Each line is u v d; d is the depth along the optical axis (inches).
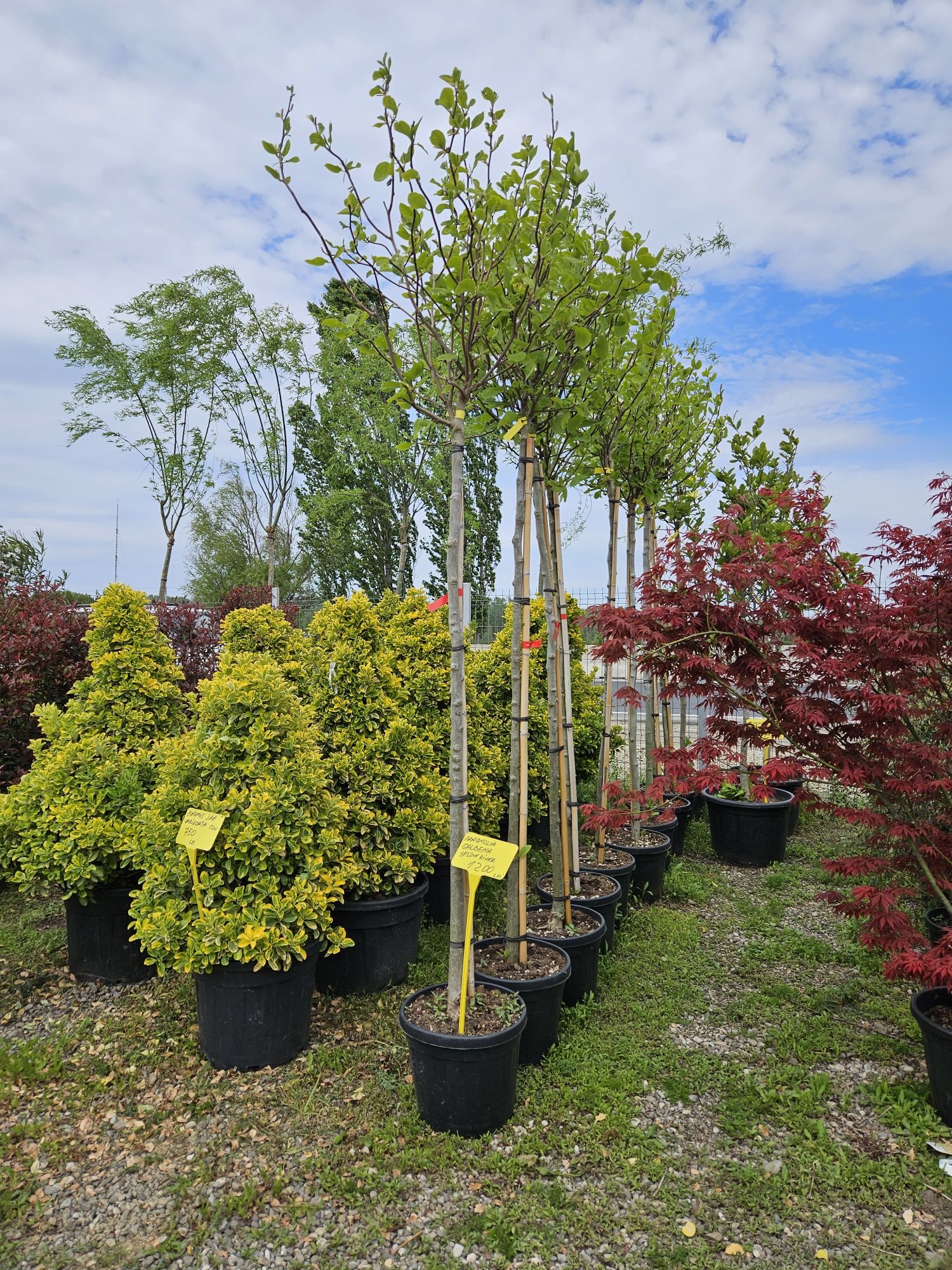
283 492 896.9
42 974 167.0
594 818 180.4
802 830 284.4
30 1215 100.3
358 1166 107.5
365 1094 124.0
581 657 282.0
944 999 126.6
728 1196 103.0
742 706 146.9
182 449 844.6
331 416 900.0
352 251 116.7
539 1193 102.9
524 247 122.0
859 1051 136.4
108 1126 117.5
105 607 190.7
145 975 164.6
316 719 169.9
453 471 123.4
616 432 208.4
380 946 156.2
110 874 157.9
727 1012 150.7
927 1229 97.5
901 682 136.3
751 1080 128.3
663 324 168.2
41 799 164.6
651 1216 99.7
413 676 205.8
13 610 255.6
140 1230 98.1
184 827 132.3
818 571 136.2
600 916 162.1
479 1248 94.7
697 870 238.5
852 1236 96.4
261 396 854.5
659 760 151.9
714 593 142.1
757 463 285.1
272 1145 112.3
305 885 133.0
